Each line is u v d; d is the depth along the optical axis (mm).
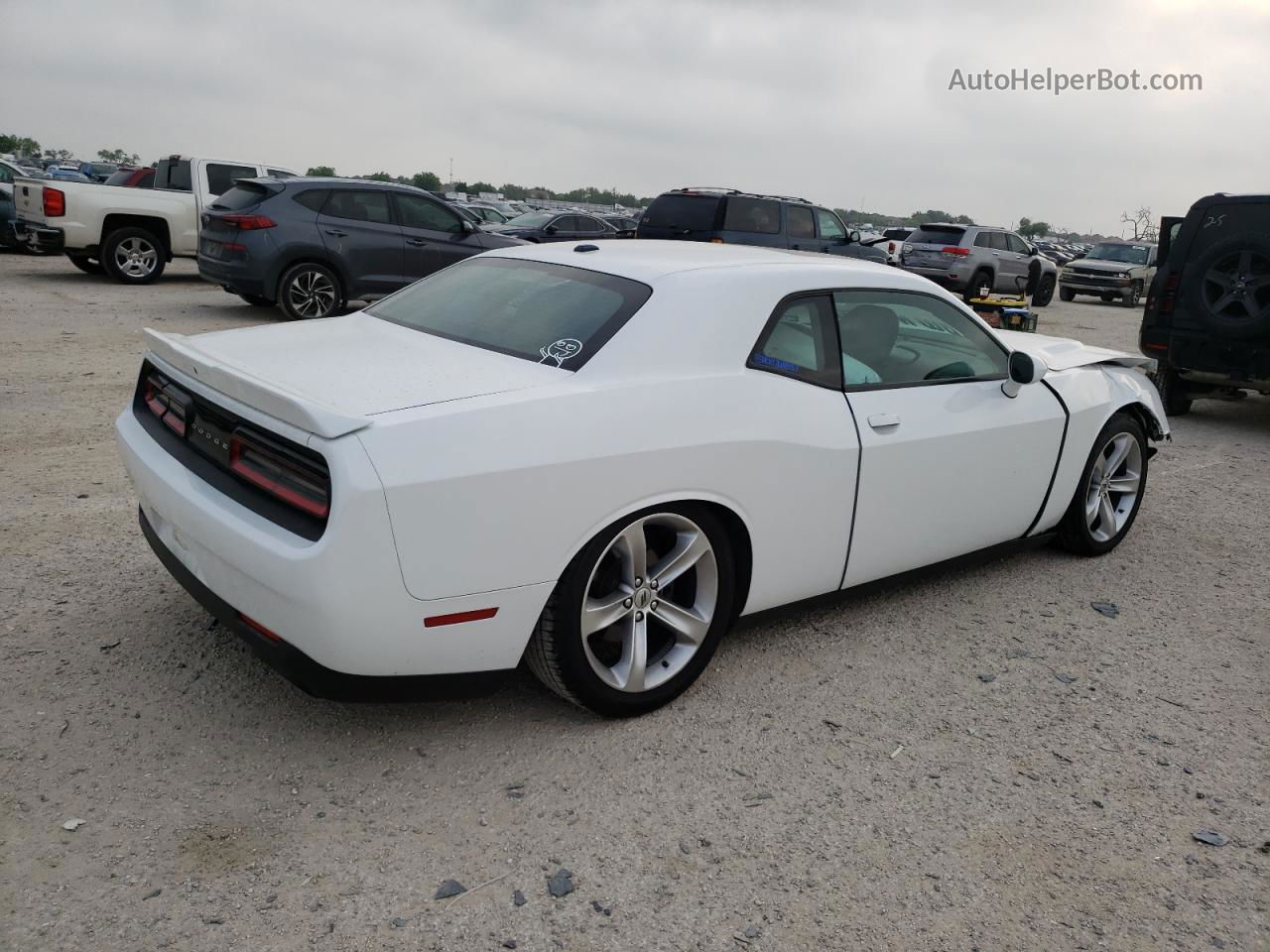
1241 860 2799
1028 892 2609
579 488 2865
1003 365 4430
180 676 3361
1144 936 2475
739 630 3650
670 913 2434
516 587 2814
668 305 3271
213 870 2465
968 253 19922
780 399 3422
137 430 3438
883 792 3000
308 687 2744
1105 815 2969
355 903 2387
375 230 12031
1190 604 4691
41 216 14406
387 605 2604
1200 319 8484
